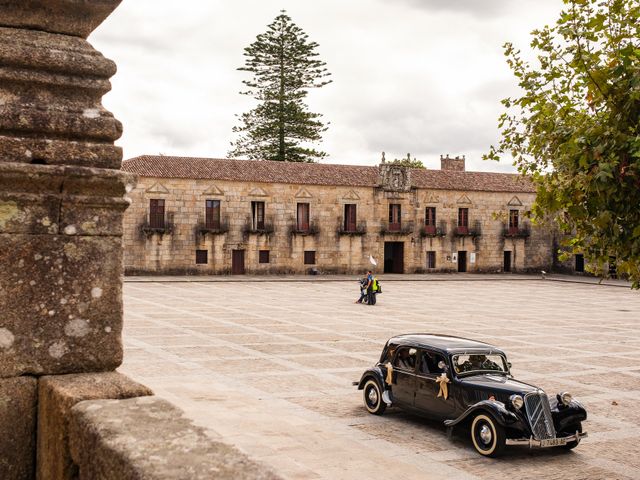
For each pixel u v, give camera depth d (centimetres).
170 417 288
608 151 775
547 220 909
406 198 6762
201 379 1642
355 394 1573
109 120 388
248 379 1683
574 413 1180
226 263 6062
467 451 1153
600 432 1313
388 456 1090
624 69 773
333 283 5609
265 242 6203
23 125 368
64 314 369
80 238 374
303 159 7975
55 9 386
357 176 6656
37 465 354
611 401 1577
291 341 2378
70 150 375
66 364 368
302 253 6347
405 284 5731
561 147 835
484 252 7106
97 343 376
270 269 6231
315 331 2672
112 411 295
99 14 396
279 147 7862
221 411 1269
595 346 2472
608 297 4884
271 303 3816
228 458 238
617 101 787
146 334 2422
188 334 2462
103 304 379
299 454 1041
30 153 365
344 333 2633
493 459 1114
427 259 6888
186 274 5919
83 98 389
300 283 5538
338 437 1180
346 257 6506
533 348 2381
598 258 866
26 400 357
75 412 301
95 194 378
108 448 254
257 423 1198
